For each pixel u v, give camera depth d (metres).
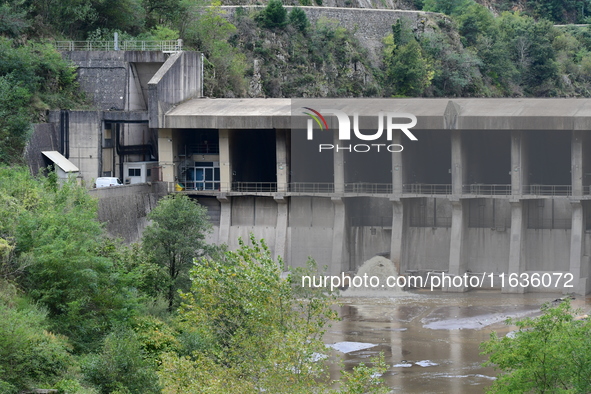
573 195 138.50
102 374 70.25
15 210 88.12
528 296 138.12
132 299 85.12
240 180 154.12
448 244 148.75
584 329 67.62
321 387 58.53
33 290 80.75
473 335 114.19
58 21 162.75
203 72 165.25
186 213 101.50
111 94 151.12
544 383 65.56
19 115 129.38
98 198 115.62
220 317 69.62
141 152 157.50
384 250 150.88
